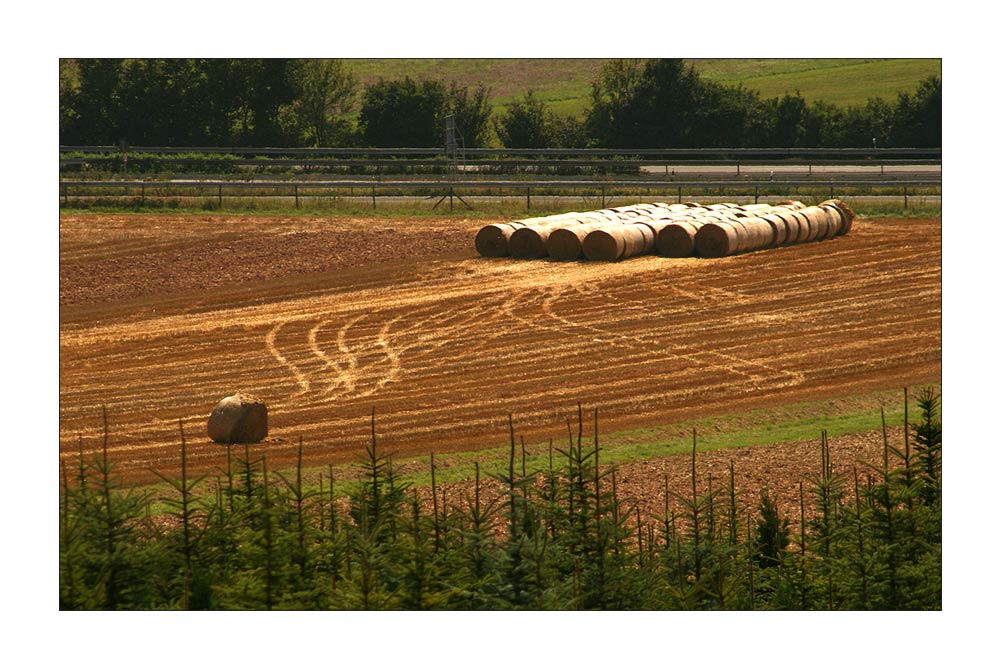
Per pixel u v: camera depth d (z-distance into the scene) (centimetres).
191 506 7194
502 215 19538
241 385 10625
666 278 14975
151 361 11538
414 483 7819
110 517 5209
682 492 7600
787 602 5656
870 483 6656
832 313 13050
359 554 5450
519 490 7562
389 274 15538
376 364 11325
